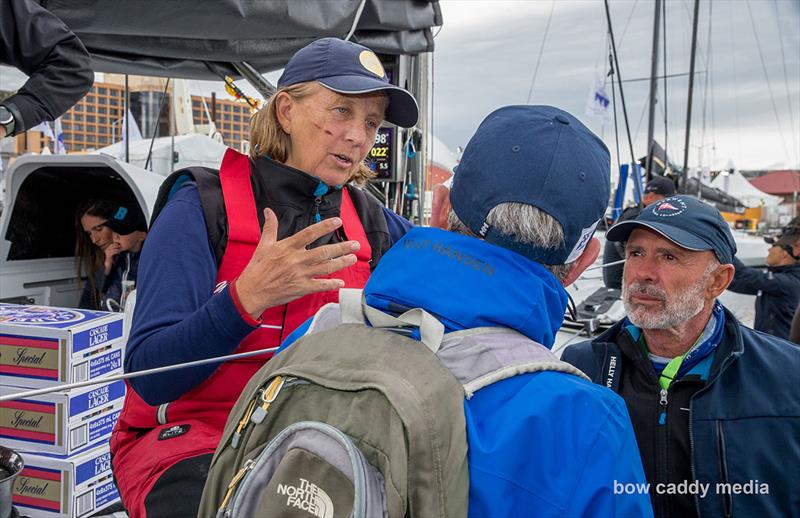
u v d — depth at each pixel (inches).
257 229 51.6
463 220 33.0
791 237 169.0
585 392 28.3
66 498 65.7
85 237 109.3
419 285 31.4
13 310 73.4
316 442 27.5
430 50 116.3
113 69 103.4
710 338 56.7
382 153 123.3
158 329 46.0
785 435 53.1
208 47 96.7
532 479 26.5
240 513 28.6
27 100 72.3
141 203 85.9
